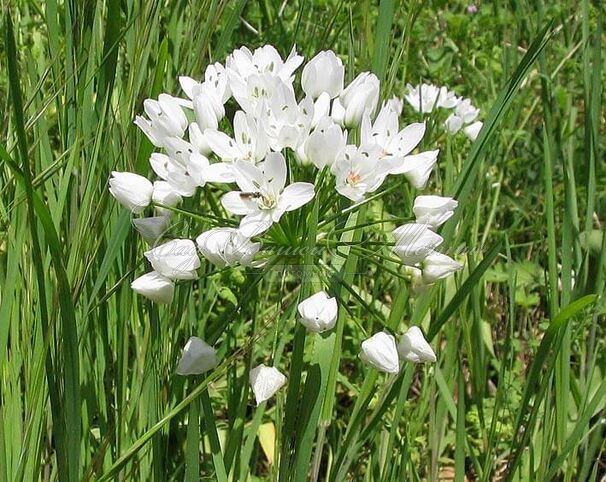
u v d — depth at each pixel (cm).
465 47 77
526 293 52
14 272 35
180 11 42
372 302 44
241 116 34
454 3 89
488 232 54
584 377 44
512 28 77
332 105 36
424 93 62
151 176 39
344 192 34
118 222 35
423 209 34
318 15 54
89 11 38
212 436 35
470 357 43
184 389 38
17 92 29
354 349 49
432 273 35
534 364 37
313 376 35
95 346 38
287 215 34
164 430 38
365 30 40
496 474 45
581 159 62
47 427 38
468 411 48
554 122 59
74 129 38
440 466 47
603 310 45
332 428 43
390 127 35
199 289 43
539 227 52
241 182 33
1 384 36
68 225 37
